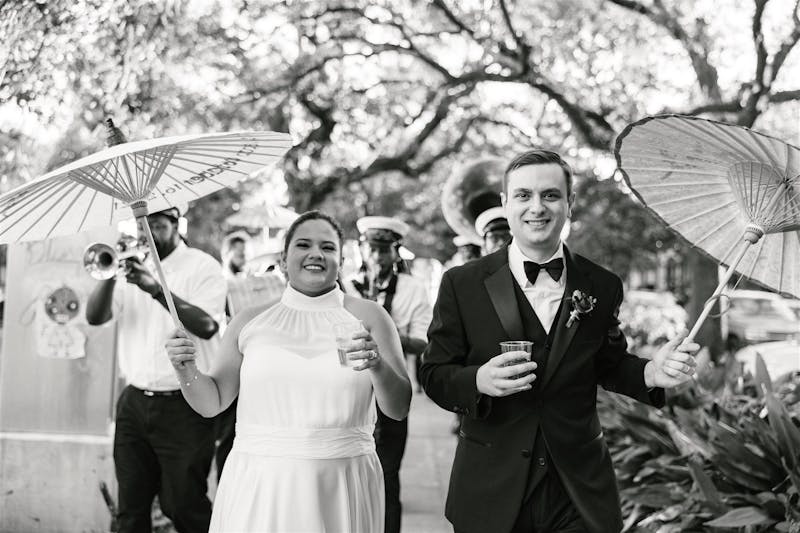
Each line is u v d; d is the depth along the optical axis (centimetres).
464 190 732
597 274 369
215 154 358
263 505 334
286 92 1326
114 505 600
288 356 344
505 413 351
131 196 334
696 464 480
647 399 356
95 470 600
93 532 599
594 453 352
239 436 348
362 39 1351
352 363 319
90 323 504
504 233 662
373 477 353
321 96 1431
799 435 462
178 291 516
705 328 1191
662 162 345
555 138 1459
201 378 348
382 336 364
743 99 1189
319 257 357
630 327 1441
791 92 1139
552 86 1298
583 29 1286
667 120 312
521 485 343
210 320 506
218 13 1000
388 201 2156
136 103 755
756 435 498
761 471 479
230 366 360
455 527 356
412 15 1352
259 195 1499
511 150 1598
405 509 749
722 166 331
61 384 612
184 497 500
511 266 369
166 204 382
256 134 332
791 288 352
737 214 346
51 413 612
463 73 1384
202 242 1938
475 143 1627
